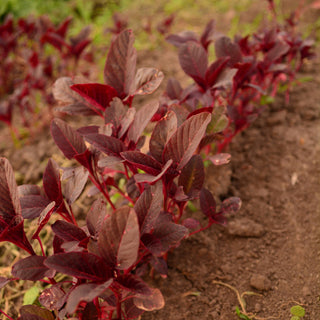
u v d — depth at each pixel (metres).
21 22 1.25
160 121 0.56
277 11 1.52
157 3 1.84
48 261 0.49
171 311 0.68
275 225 0.77
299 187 0.81
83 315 0.56
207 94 0.70
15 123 1.16
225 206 0.65
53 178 0.58
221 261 0.73
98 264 0.51
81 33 0.99
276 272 0.71
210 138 0.65
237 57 0.76
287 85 1.05
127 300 0.58
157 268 0.56
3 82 1.27
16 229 0.54
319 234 0.74
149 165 0.55
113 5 1.86
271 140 0.90
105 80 0.64
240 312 0.67
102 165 0.54
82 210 0.81
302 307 0.67
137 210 0.54
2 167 0.55
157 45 1.45
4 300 0.72
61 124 0.59
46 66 1.10
